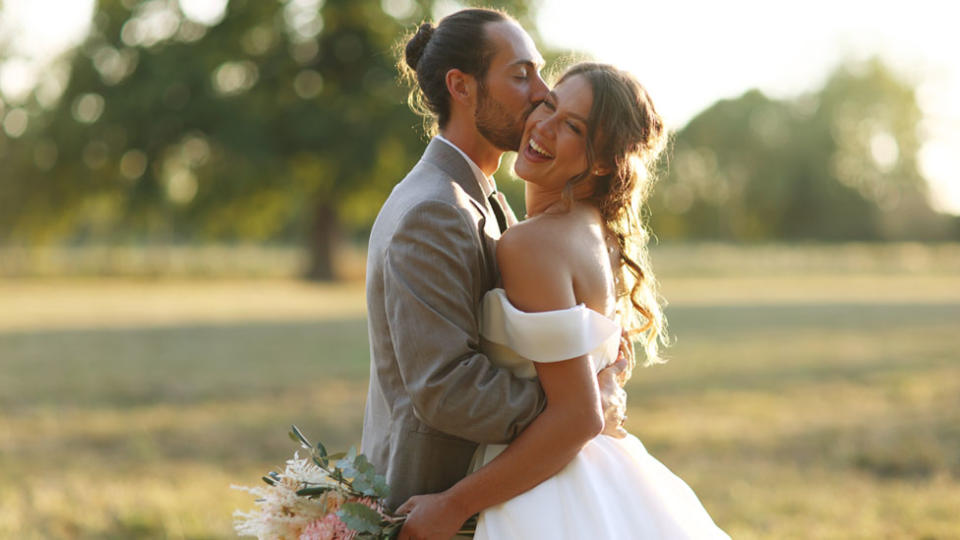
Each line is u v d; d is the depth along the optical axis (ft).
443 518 6.21
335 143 83.92
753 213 188.14
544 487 6.37
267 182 88.38
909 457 19.62
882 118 181.16
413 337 6.15
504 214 7.41
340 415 25.25
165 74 83.71
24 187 91.50
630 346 7.48
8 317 57.57
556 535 6.22
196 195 90.27
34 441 21.84
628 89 6.66
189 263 120.57
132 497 16.70
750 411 25.75
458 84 6.93
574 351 6.11
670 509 6.63
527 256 6.29
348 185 87.25
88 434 22.66
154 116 84.58
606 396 6.81
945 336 45.32
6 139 90.74
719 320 55.62
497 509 6.36
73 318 57.41
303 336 46.52
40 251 111.04
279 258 131.13
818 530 14.76
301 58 88.43
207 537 14.40
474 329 6.31
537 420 6.20
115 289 92.02
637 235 7.13
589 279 6.42
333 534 6.38
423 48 7.30
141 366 35.14
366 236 154.81
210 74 84.99
